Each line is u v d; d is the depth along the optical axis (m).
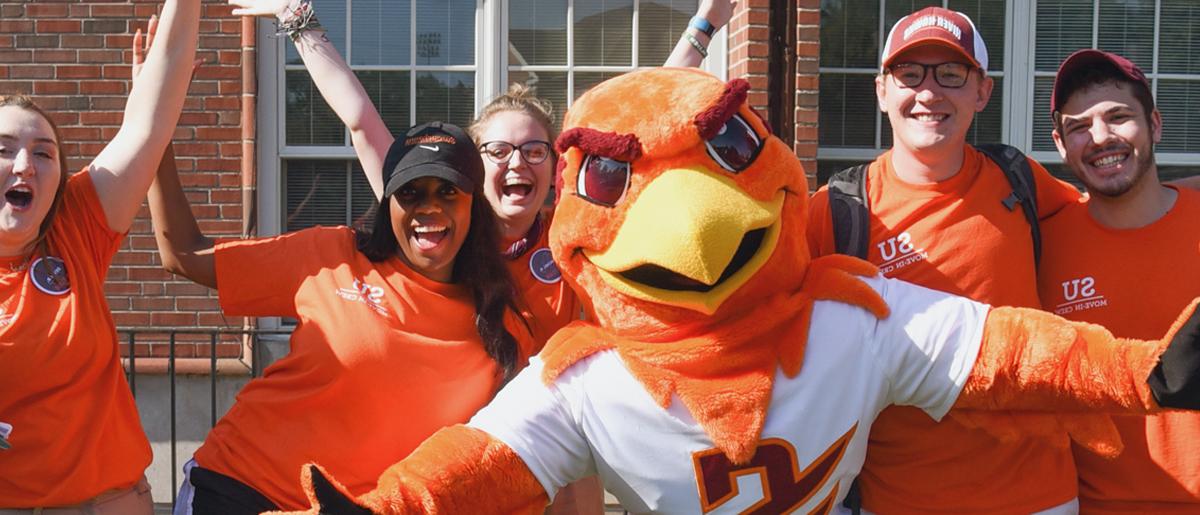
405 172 2.72
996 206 2.85
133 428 3.02
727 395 2.26
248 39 6.02
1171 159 6.34
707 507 2.31
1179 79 6.31
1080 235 2.97
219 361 6.06
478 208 2.86
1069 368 2.26
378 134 3.37
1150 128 2.89
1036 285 2.95
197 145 6.07
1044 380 2.28
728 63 6.36
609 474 2.38
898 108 2.85
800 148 6.02
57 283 2.79
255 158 6.09
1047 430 2.41
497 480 2.29
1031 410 2.40
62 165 2.85
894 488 2.84
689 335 2.31
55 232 2.84
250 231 6.06
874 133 6.34
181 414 6.09
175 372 6.00
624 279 2.28
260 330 5.76
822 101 6.34
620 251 2.23
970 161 2.91
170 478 6.07
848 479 2.44
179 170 6.06
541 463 2.33
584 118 2.35
